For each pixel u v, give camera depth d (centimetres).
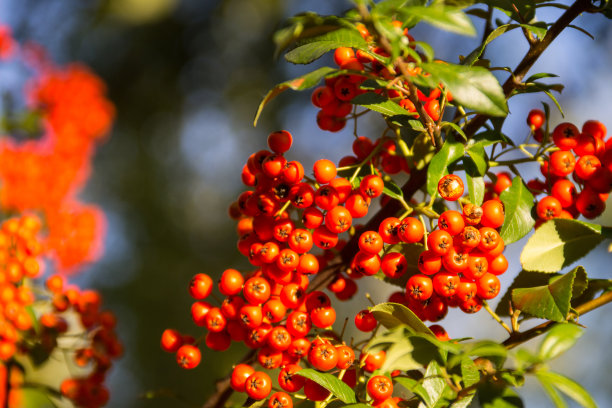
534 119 56
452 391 53
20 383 61
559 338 50
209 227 190
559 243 54
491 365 53
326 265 57
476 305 54
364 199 54
